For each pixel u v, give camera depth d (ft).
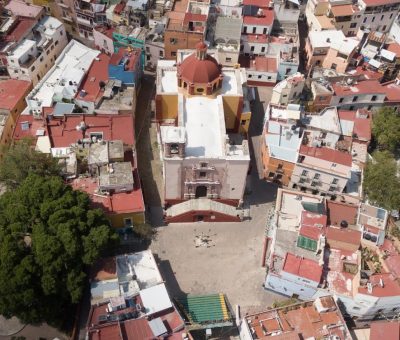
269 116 293.43
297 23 377.71
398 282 222.89
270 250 246.47
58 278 206.59
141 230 251.39
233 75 299.17
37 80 334.24
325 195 283.59
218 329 226.99
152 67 358.02
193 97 280.51
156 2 364.58
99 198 248.93
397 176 283.38
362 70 350.23
